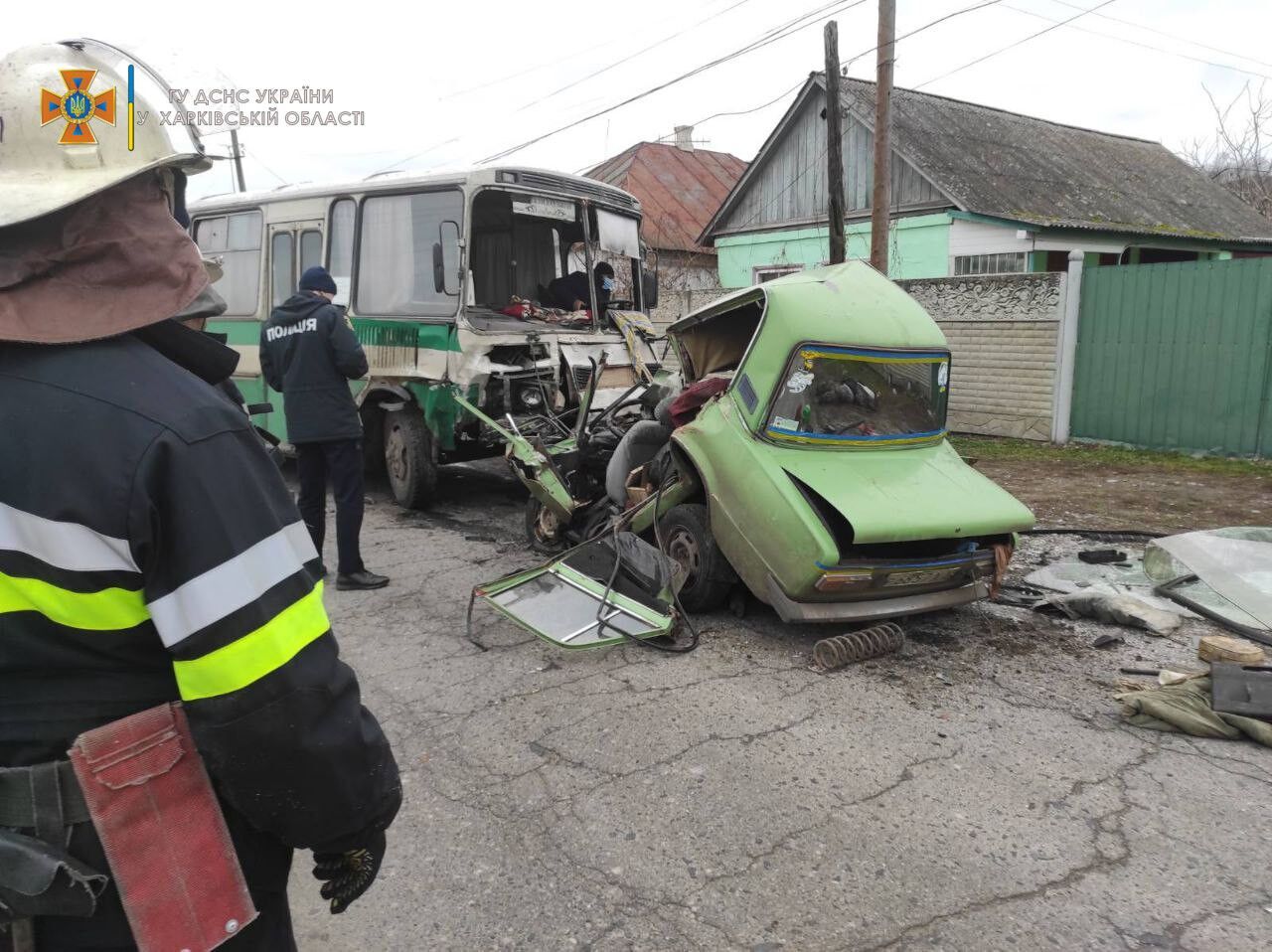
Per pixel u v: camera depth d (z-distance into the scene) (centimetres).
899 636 447
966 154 1659
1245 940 246
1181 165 2123
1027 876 272
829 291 505
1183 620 489
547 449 617
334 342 527
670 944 245
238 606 124
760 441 462
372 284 800
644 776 330
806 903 260
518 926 253
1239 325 938
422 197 752
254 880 141
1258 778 329
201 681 123
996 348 1130
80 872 122
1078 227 1444
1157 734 363
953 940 245
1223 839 292
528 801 315
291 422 538
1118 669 429
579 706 389
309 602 134
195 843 130
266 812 130
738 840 291
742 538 455
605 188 834
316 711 129
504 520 750
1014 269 1496
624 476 573
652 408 643
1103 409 1056
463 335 707
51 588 120
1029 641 466
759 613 511
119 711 128
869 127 1691
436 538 688
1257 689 369
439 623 496
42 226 126
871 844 288
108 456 119
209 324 959
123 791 125
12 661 123
